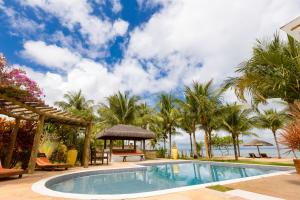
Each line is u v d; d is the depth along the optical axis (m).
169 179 9.97
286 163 12.89
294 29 3.57
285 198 4.35
